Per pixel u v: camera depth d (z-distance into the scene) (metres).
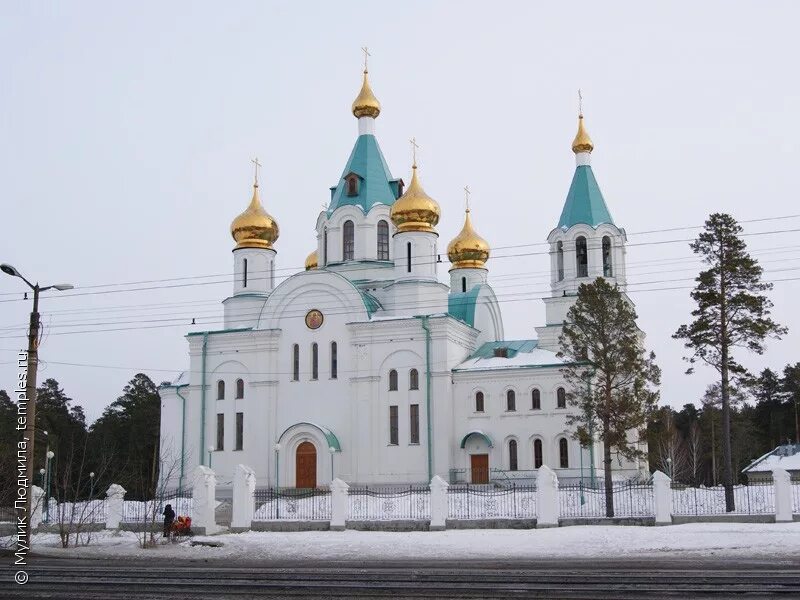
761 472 92.94
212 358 85.00
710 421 117.81
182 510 63.16
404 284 81.75
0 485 53.62
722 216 57.81
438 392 77.69
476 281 92.31
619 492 58.94
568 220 83.19
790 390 125.62
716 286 57.78
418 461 77.25
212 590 25.70
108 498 58.22
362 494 62.31
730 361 57.22
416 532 50.12
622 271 83.50
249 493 56.09
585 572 29.05
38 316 40.25
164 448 86.31
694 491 58.94
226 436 83.12
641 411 57.88
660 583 25.66
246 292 87.81
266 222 89.19
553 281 83.31
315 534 50.75
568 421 64.31
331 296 82.19
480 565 32.62
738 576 27.14
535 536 44.56
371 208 88.00
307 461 79.38
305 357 82.12
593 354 60.75
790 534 41.56
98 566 34.00
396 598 23.56
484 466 77.12
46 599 24.33
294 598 23.91
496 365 78.69
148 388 122.12
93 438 115.50
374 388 79.38
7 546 43.97
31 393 39.84
